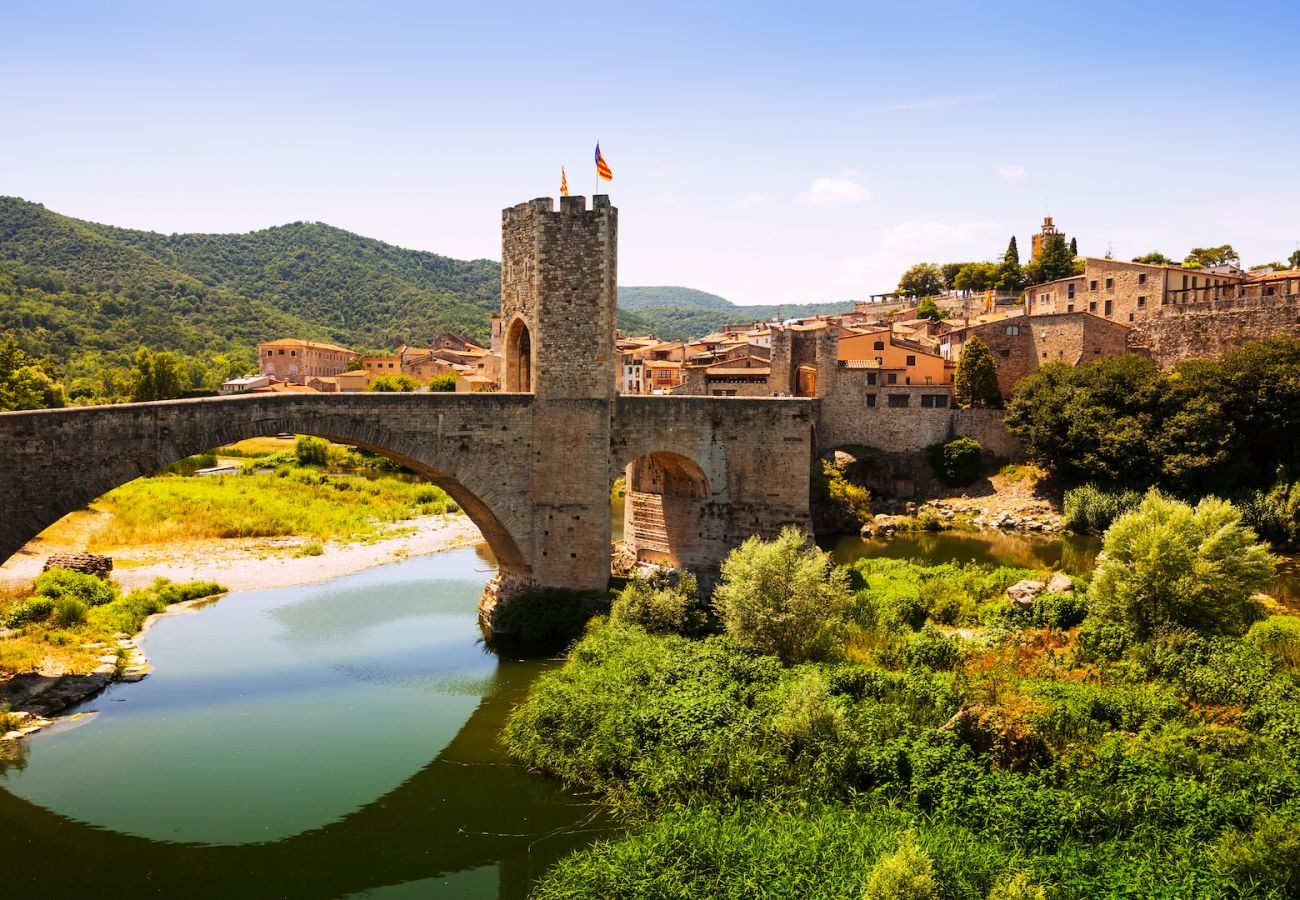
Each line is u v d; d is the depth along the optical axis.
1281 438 77.25
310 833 29.61
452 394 46.56
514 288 51.56
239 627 51.62
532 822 30.20
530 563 49.97
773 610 39.59
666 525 58.69
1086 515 79.38
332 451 127.38
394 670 44.59
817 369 95.12
